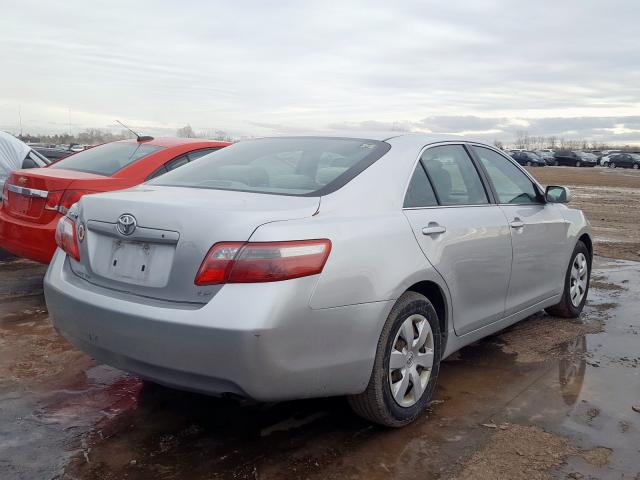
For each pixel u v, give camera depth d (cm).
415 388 340
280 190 327
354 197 322
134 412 350
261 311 260
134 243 296
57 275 330
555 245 498
